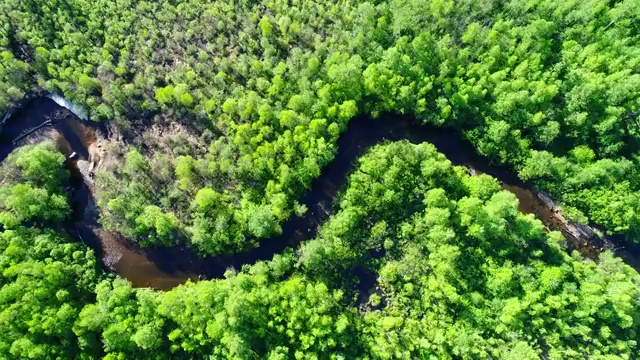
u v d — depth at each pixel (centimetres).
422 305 6712
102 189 7375
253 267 6919
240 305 6188
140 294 6606
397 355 6259
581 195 7169
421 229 6925
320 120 6994
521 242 6750
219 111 7294
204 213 7038
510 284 6488
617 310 6272
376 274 7062
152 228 7150
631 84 6719
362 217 7081
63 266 6781
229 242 7012
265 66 7394
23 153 7156
